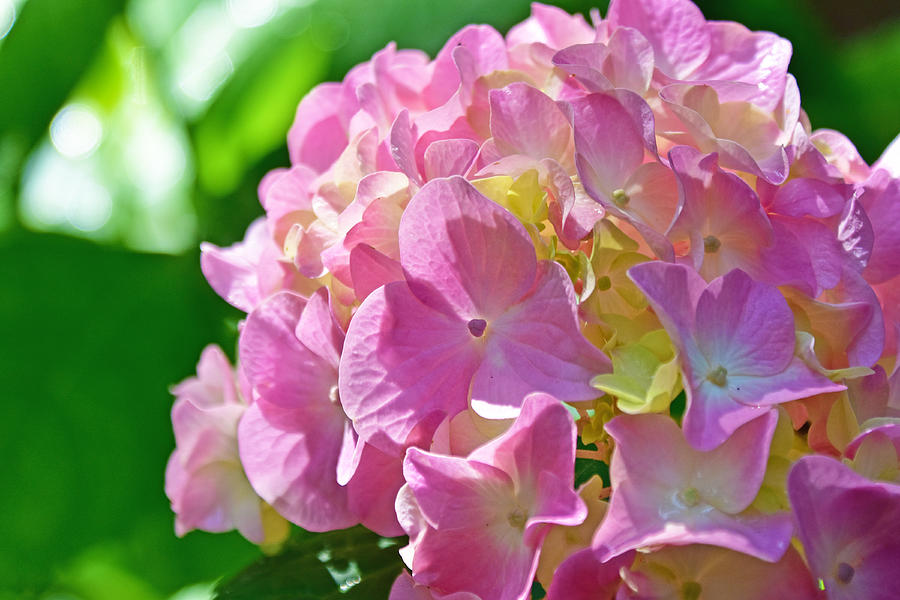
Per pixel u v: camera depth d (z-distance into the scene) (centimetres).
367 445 39
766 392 37
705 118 40
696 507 37
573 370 37
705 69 42
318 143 44
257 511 43
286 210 42
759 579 37
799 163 39
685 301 37
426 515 37
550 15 43
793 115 40
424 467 37
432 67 42
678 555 37
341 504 41
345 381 38
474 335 38
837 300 39
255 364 41
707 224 39
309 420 41
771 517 36
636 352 37
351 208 39
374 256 39
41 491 51
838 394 38
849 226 39
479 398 38
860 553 37
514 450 37
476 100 40
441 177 38
